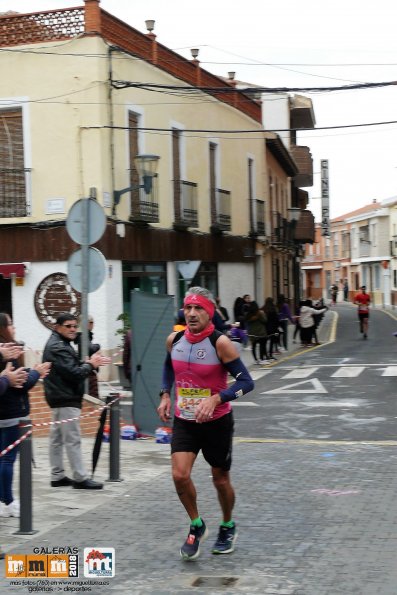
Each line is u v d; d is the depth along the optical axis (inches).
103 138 789.2
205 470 372.5
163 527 279.1
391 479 342.3
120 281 820.0
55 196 791.7
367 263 3043.8
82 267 441.4
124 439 461.7
